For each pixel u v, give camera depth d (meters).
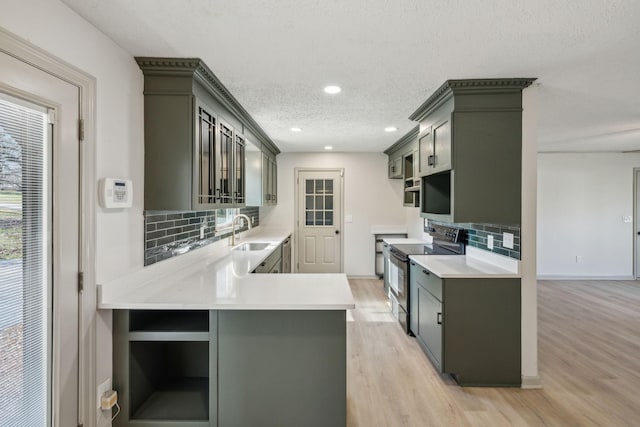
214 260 3.19
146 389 2.10
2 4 1.27
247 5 1.56
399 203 6.09
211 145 2.60
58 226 1.54
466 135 2.62
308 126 3.97
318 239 6.13
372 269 6.13
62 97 1.55
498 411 2.31
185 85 2.20
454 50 2.03
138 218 2.13
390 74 2.40
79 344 1.66
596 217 6.13
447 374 2.80
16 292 1.37
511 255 2.70
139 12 1.62
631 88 2.70
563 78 2.48
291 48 2.00
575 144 5.35
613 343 3.43
